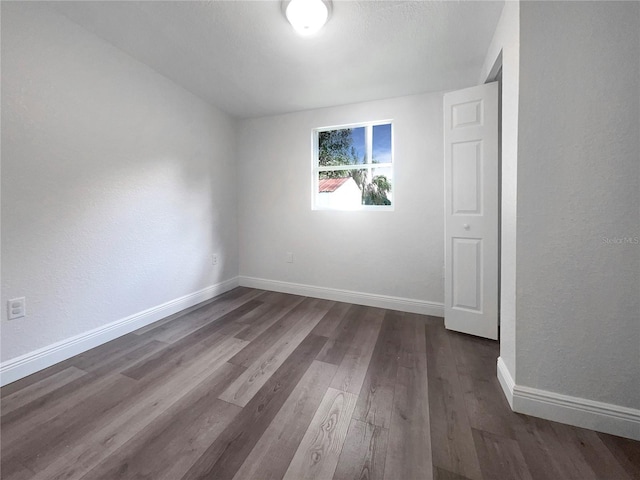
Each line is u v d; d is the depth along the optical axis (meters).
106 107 2.08
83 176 1.97
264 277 3.55
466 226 2.23
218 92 2.79
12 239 1.64
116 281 2.21
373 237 2.95
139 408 1.42
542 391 1.36
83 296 1.99
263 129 3.42
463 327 2.30
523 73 1.30
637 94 1.16
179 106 2.71
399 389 1.59
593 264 1.25
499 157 2.10
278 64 2.28
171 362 1.86
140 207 2.38
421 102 2.71
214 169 3.20
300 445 1.20
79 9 1.74
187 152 2.83
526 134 1.32
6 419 1.34
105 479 1.04
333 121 3.07
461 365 1.84
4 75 1.58
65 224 1.88
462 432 1.27
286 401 1.48
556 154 1.28
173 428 1.29
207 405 1.45
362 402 1.48
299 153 3.25
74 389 1.57
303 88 2.66
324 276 3.21
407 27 1.81
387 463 1.12
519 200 1.35
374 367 1.82
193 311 2.80
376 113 2.88
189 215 2.89
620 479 1.05
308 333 2.32
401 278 2.85
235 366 1.82
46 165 1.77
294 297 3.26
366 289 3.01
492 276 2.16
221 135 3.28
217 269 3.31
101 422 1.33
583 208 1.25
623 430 1.23
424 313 2.76
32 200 1.71
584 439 1.23
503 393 1.55
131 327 2.33
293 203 3.32
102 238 2.10
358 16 1.71
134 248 2.34
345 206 3.17
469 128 2.16
